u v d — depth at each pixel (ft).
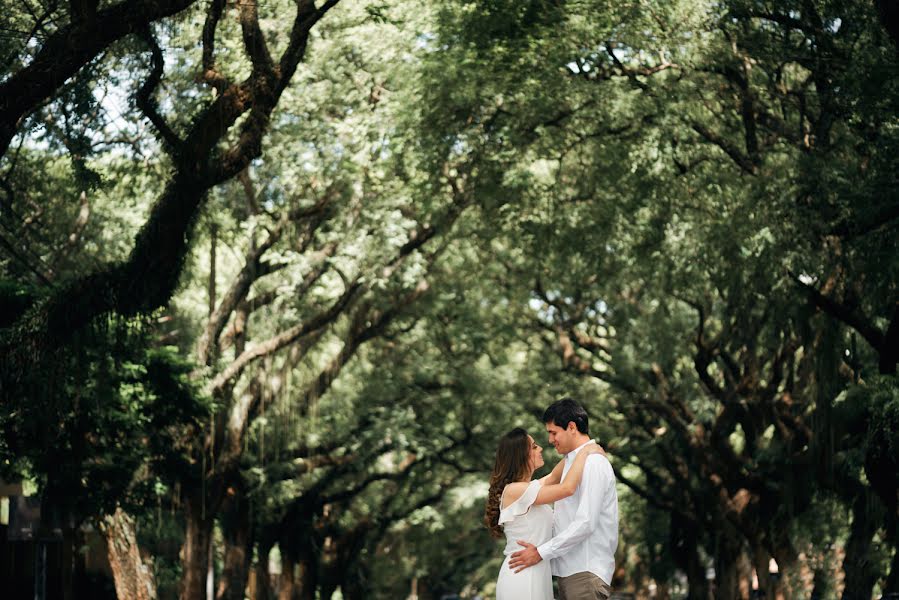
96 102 54.80
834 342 64.80
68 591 96.48
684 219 71.10
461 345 115.44
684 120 64.23
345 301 85.92
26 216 74.69
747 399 88.74
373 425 108.27
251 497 100.63
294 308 88.48
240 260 103.91
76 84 53.06
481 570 225.15
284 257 84.69
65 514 69.72
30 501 95.09
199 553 85.35
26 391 54.03
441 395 117.08
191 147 49.65
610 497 24.26
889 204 51.31
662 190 70.18
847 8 54.19
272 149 79.82
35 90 40.47
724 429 94.22
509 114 68.90
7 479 66.44
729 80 64.28
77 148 58.44
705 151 68.49
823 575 109.50
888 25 45.60
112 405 63.36
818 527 95.86
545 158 72.69
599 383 116.47
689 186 70.64
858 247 55.47
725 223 66.74
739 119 69.00
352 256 83.20
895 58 50.44
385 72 76.33
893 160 51.78
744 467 94.27
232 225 89.30
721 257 69.41
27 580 97.04
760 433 94.73
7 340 52.29
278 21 73.92
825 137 61.98
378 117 75.31
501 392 115.65
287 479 106.63
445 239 91.15
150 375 67.41
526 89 64.64
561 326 105.19
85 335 55.98
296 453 105.70
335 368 97.35
